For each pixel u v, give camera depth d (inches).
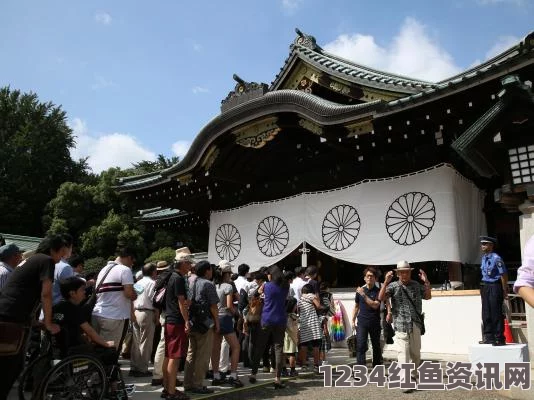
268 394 242.4
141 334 291.4
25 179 1491.1
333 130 399.5
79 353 182.1
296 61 484.7
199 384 240.4
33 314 173.6
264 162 525.3
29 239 648.4
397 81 402.6
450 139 385.4
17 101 1674.5
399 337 246.7
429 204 383.2
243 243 508.4
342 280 503.8
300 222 463.8
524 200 256.7
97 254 1200.8
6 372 162.7
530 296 94.3
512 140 248.8
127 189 562.9
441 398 221.0
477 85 316.5
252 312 296.4
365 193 422.9
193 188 546.3
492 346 235.9
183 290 222.5
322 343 334.3
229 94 461.7
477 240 396.5
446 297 360.8
